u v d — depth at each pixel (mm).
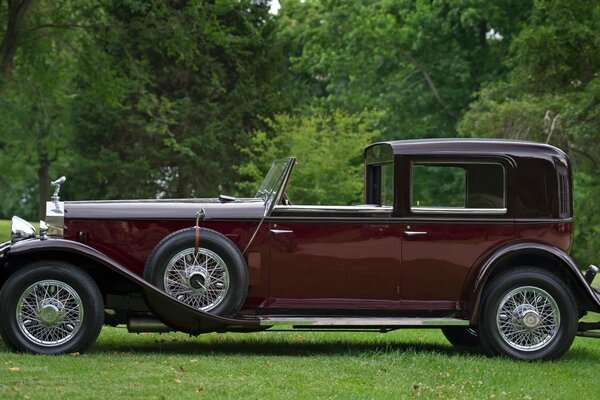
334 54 43031
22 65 29656
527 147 8703
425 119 42125
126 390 6371
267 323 8156
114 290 8516
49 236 8211
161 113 29156
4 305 7746
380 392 6633
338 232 8438
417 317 8516
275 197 8391
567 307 8453
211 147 36312
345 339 9773
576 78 27844
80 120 37562
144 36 27375
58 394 6172
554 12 27688
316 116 33906
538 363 8320
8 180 56062
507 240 8578
